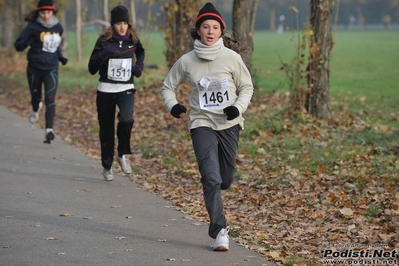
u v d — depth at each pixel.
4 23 84.31
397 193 17.11
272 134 26.62
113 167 21.81
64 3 63.03
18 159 22.77
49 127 24.86
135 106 35.53
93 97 40.12
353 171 19.78
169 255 12.98
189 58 13.57
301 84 29.61
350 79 55.38
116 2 54.84
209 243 13.87
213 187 13.02
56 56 24.89
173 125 29.27
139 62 19.14
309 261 12.63
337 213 15.89
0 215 15.82
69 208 16.64
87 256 12.83
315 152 23.02
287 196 17.64
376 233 14.29
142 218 15.85
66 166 21.89
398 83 51.94
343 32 155.25
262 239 14.12
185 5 40.47
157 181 20.02
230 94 13.55
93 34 141.25
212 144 13.36
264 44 108.19
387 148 23.12
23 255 12.81
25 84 47.62
